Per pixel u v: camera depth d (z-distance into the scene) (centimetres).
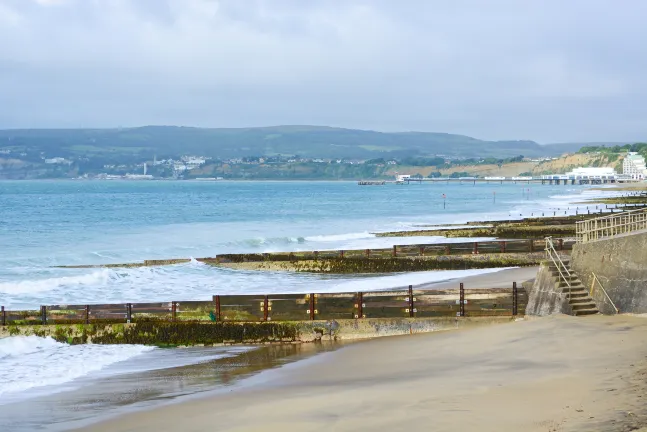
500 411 1331
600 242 2431
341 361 2041
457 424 1275
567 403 1338
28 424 1534
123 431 1450
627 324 2123
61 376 1984
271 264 4384
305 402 1557
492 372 1706
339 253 4569
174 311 2459
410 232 6344
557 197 17288
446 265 4425
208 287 3731
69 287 3650
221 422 1457
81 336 2419
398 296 2464
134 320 2455
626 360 1683
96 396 1759
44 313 2458
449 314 2472
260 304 2459
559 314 2370
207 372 2002
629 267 2348
